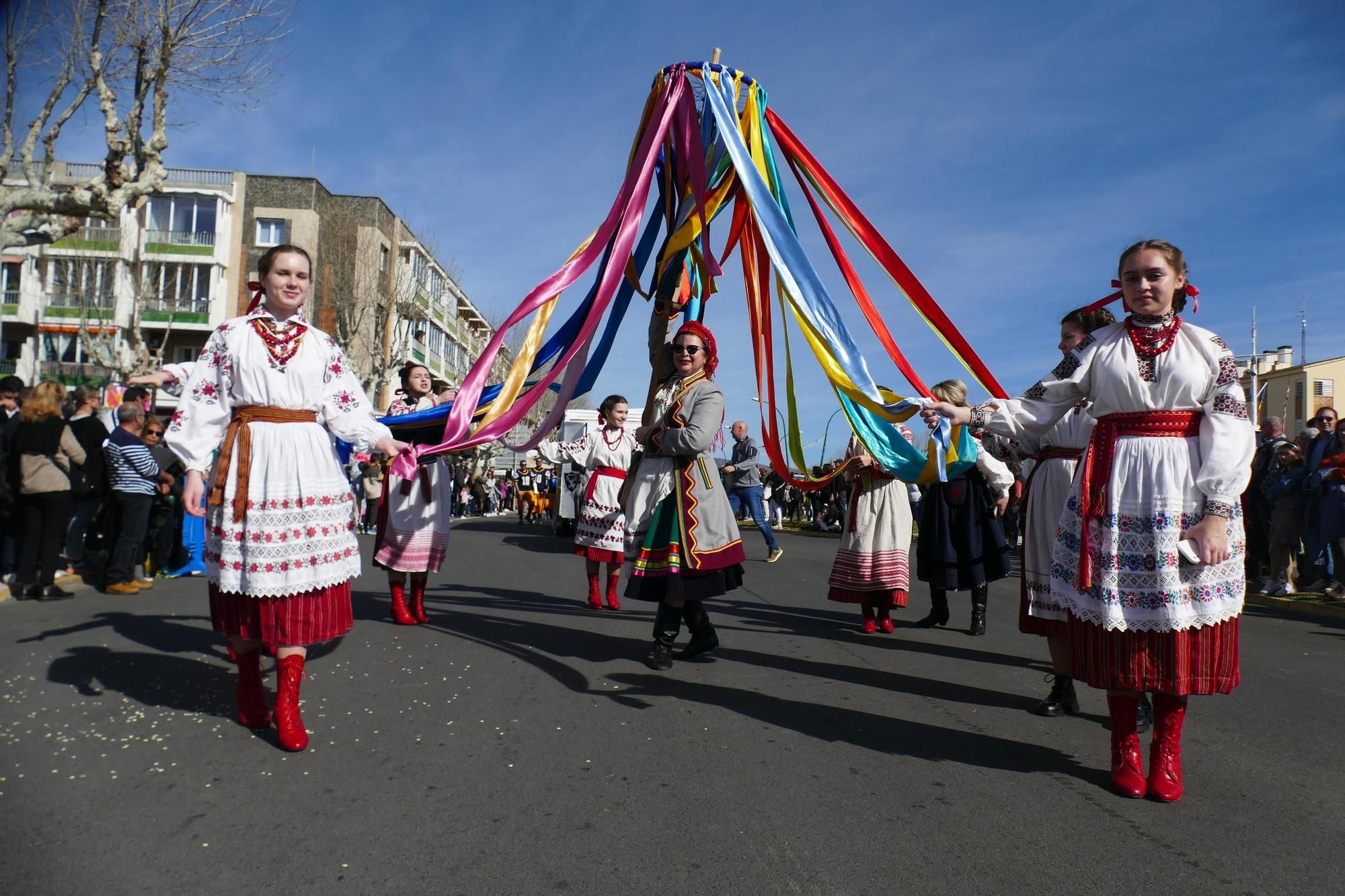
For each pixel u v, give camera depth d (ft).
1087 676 10.16
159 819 8.71
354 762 10.47
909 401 11.94
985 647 18.67
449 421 14.96
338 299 119.14
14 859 7.73
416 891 7.39
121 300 114.52
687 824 8.88
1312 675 16.80
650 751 11.09
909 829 8.89
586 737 11.59
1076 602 10.27
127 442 23.88
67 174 94.58
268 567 10.78
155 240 116.16
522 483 78.38
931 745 11.68
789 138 17.04
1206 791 10.21
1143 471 9.95
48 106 33.32
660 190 18.29
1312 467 27.91
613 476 22.91
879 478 19.93
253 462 11.03
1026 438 11.08
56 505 22.33
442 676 14.61
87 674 14.14
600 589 25.91
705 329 15.53
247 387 11.19
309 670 14.83
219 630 11.38
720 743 11.48
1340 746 12.07
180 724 11.71
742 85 17.10
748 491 36.99
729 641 18.49
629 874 7.79
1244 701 14.60
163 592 24.06
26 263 111.75
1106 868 8.13
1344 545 26.48
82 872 7.54
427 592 24.81
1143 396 10.00
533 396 16.17
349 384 11.99
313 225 120.78
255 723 11.67
